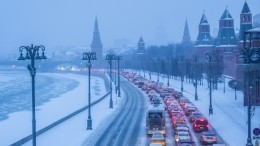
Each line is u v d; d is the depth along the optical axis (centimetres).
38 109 11512
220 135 5712
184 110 8388
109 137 5778
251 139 4875
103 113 8744
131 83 18700
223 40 18838
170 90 12562
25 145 5428
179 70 17825
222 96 10994
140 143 5269
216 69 12619
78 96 15388
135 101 11106
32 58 4328
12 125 8488
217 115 7681
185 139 4819
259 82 8075
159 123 5806
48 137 5959
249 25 15812
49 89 19200
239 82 9969
